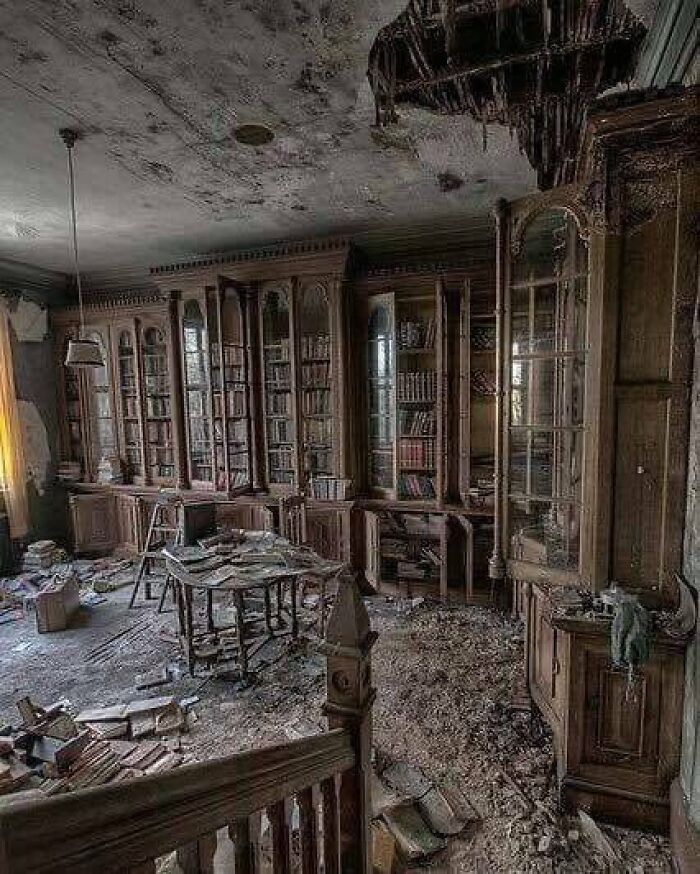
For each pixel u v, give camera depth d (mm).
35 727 2674
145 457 5660
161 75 2332
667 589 1995
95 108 2600
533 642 2902
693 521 1854
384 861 1964
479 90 2316
